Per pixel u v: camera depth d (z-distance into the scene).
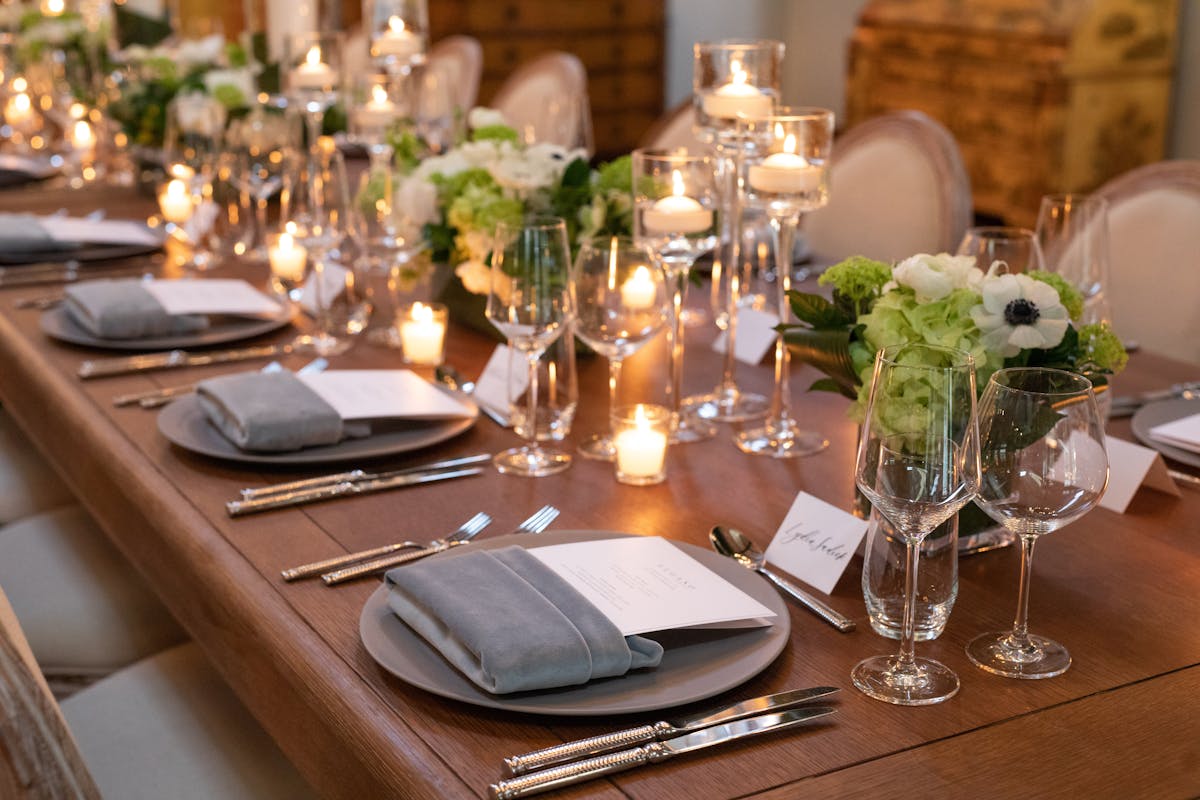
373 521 1.38
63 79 3.64
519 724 0.98
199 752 1.45
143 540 1.51
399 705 1.01
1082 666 1.08
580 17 6.63
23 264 2.54
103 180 3.48
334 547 1.31
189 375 1.87
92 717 1.52
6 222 2.63
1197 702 1.02
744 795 0.90
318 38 3.00
